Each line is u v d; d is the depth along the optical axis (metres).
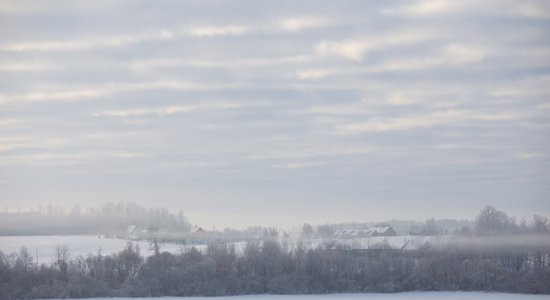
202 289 144.75
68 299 137.75
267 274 152.25
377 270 153.25
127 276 148.75
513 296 145.12
